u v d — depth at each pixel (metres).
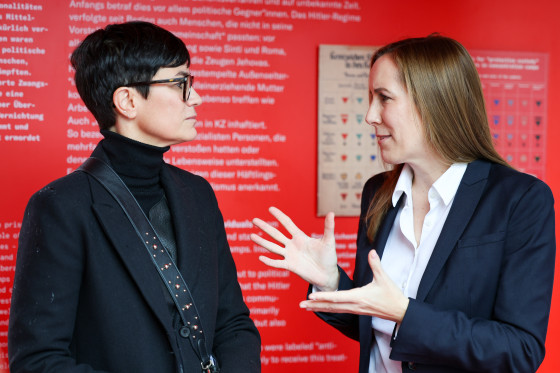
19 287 1.21
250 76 2.86
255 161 2.88
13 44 2.67
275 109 2.88
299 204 2.92
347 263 2.96
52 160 2.71
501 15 3.01
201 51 2.82
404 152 1.39
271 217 2.90
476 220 1.31
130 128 1.35
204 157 2.85
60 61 2.70
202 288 1.35
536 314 1.22
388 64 1.38
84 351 1.24
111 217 1.26
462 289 1.29
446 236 1.32
